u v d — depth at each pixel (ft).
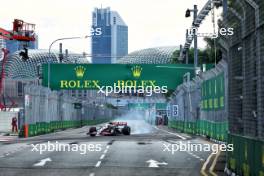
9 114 223.92
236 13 59.16
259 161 47.24
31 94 189.37
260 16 47.42
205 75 162.20
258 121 48.57
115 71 231.09
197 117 184.34
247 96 54.03
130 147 117.91
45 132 220.84
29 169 72.28
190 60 343.26
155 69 230.27
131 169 72.38
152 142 138.72
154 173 67.62
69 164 79.30
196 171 69.92
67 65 231.30
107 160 86.07
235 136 60.44
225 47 68.28
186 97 218.59
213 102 146.61
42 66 231.91
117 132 199.31
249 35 52.85
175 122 295.07
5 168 73.56
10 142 141.79
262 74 47.34
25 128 180.24
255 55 50.44
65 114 299.38
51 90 239.71
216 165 77.92
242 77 56.85
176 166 76.69
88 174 66.23
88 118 448.65
